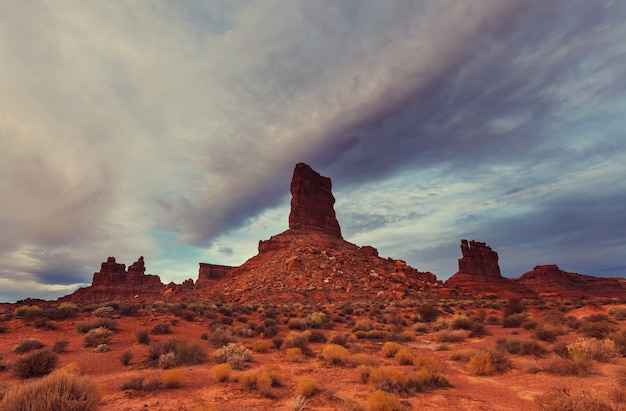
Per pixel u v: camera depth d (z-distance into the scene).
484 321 32.12
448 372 13.20
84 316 25.22
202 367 13.83
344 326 30.94
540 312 38.72
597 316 25.59
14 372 11.98
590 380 10.25
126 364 14.24
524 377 11.58
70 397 6.88
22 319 22.61
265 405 8.94
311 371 13.34
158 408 8.51
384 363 15.09
